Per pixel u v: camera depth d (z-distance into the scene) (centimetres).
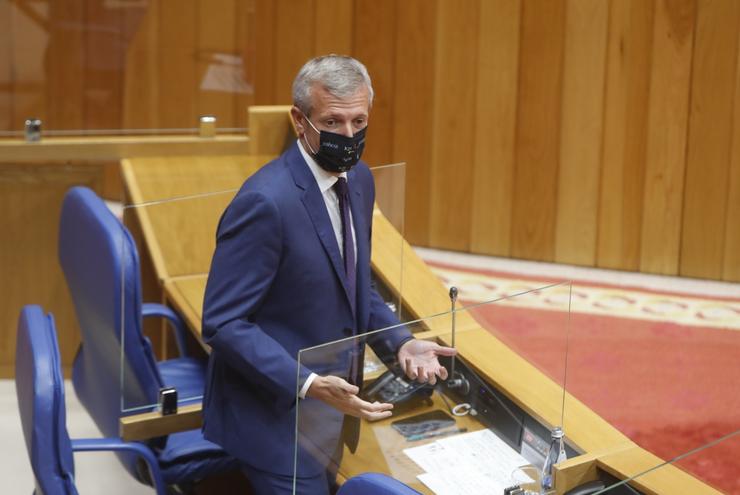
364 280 501
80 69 809
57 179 834
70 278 597
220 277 468
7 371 874
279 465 475
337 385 382
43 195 837
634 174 1141
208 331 467
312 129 466
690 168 1116
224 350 462
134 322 537
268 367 455
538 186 1187
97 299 555
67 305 860
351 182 500
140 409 547
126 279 532
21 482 713
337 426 386
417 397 389
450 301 552
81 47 807
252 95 823
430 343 392
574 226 1178
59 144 813
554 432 403
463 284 1111
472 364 396
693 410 667
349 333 493
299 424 383
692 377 746
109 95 813
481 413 394
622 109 1134
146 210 579
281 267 471
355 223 498
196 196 587
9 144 809
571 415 443
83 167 830
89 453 753
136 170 786
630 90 1127
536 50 1159
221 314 465
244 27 815
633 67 1120
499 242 1216
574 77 1148
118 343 539
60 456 421
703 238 1125
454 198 1229
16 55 804
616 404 682
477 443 391
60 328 862
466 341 398
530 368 403
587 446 418
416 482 382
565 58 1148
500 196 1206
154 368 549
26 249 847
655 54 1109
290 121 807
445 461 386
